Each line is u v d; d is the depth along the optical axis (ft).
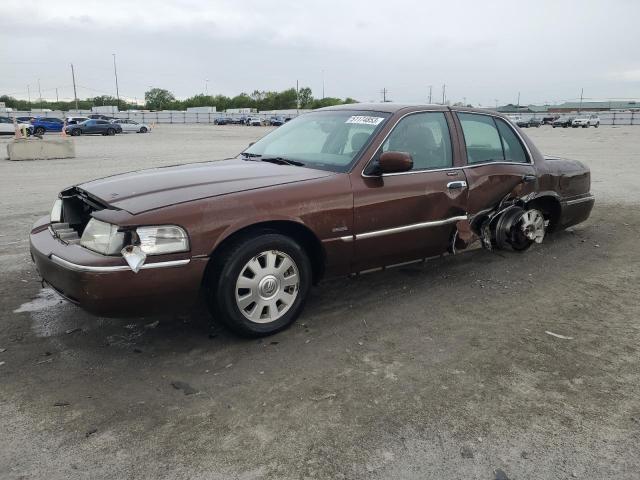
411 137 14.84
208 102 472.03
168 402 9.99
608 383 10.79
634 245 21.33
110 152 70.38
